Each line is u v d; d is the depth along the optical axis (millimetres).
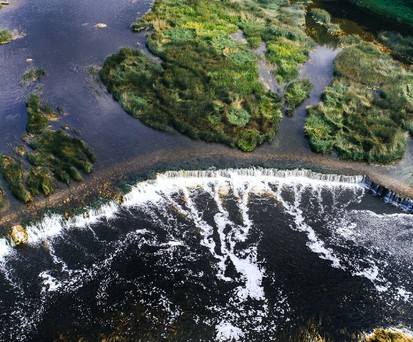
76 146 43594
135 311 31359
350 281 34188
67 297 31922
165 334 30156
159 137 46031
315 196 41125
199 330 30516
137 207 38812
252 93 52375
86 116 48000
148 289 32750
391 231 38375
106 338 29688
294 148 45875
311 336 30578
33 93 50188
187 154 44281
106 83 52406
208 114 48438
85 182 40312
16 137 44438
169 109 48594
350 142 46344
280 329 30859
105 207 38219
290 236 37281
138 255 35000
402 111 50156
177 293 32625
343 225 38594
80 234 36250
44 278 33000
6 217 36688
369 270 35094
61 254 34688
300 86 53781
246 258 35312
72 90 51531
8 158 41688
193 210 38906
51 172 40812
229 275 34031
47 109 47781
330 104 51156
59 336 29641
